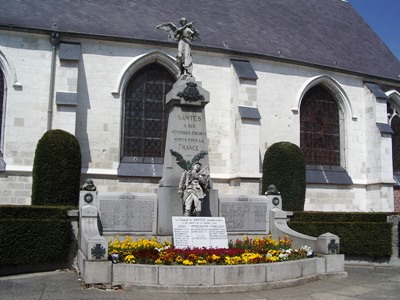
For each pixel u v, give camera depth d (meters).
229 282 9.49
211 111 22.31
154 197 12.91
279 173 20.02
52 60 19.84
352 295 9.43
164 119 21.86
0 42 19.45
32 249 12.54
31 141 19.31
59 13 21.28
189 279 9.33
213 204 13.17
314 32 28.06
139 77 21.75
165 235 12.59
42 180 16.72
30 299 8.59
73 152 17.30
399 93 27.30
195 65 22.30
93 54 20.67
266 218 14.17
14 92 19.36
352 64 26.53
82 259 10.61
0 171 18.61
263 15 27.31
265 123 23.19
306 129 24.83
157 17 23.38
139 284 9.35
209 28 23.98
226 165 22.25
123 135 21.12
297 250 11.55
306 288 9.98
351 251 16.08
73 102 18.95
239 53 22.66
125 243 11.09
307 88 24.44
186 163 12.98
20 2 21.19
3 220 12.30
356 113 25.78
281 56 23.83
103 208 12.46
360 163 25.44
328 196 24.19
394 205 26.30
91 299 8.55
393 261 16.09
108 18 22.05
